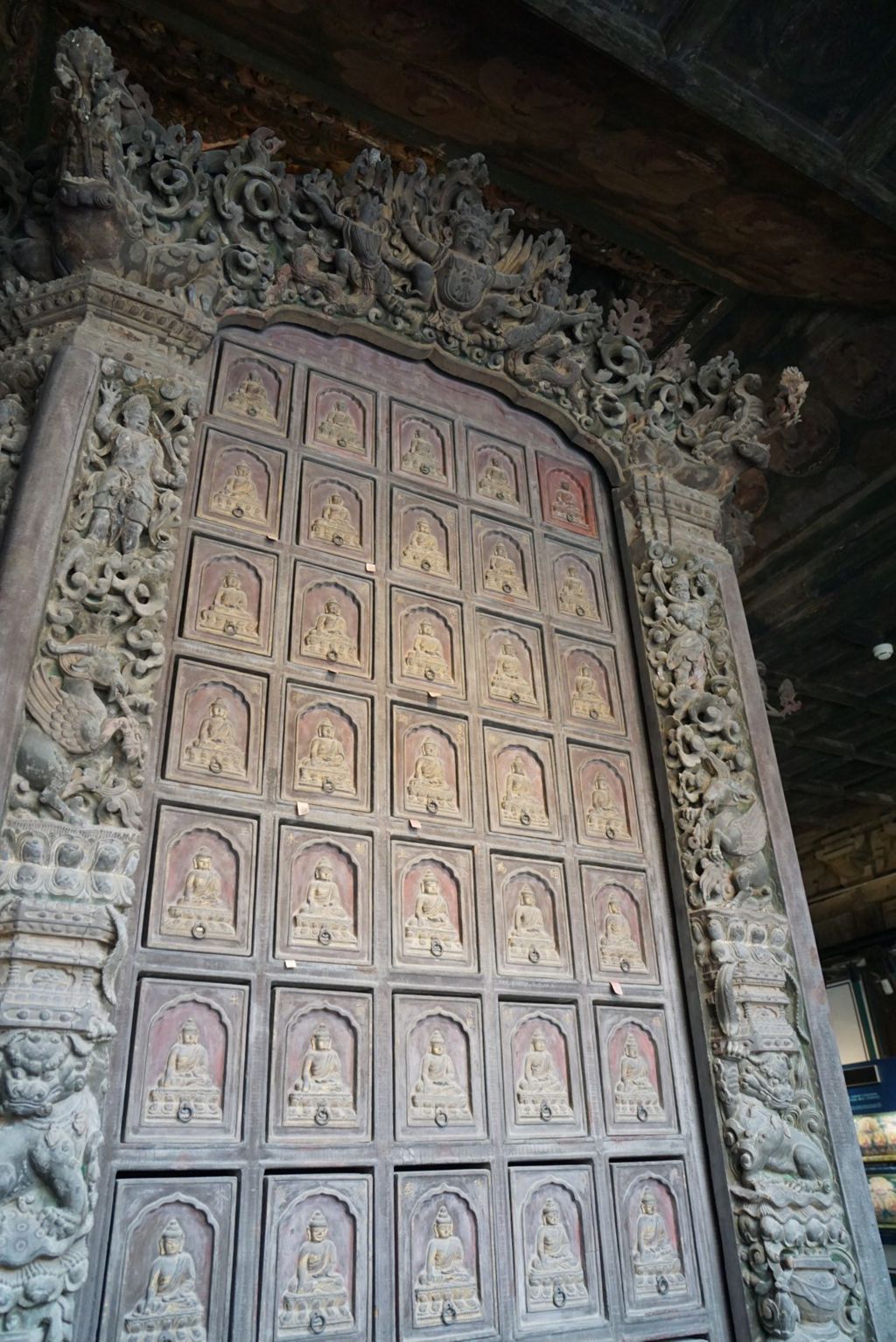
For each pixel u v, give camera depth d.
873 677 13.81
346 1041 4.37
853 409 9.75
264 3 6.36
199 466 5.42
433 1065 4.52
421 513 6.12
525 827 5.41
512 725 5.70
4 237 5.38
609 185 7.79
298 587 5.39
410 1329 3.96
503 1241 4.32
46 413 4.73
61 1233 3.30
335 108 7.28
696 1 6.02
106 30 6.61
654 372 7.57
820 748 15.80
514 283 6.77
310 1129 4.10
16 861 3.74
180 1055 3.97
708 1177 5.00
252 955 4.30
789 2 6.09
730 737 6.18
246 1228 3.82
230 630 5.03
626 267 8.76
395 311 6.41
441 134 7.50
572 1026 5.00
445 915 4.91
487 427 6.75
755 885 5.72
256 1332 3.68
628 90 6.85
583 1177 4.66
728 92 6.58
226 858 4.46
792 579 11.92
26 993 3.54
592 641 6.39
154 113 7.27
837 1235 4.88
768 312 9.21
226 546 5.27
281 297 6.05
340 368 6.28
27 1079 3.40
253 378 5.88
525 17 6.34
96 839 3.94
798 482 10.77
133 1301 3.54
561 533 6.69
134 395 5.07
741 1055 5.14
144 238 5.38
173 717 4.64
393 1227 4.11
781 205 7.79
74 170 5.15
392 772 5.14
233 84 7.07
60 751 4.03
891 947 18.94
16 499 4.50
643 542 6.73
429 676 5.54
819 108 6.76
